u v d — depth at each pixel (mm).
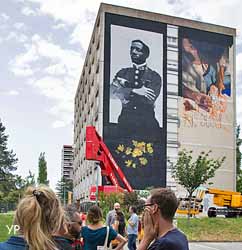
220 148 80000
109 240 7590
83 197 87000
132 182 71062
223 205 51094
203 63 80688
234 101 82500
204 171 38906
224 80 82125
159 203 4066
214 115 80250
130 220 16391
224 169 79812
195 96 79062
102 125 71500
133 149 72188
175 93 77188
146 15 77500
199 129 78500
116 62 74188
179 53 78938
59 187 138625
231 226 35438
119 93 73250
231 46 83375
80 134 102125
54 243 2971
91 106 82000
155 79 76125
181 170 39188
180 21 79688
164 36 78125
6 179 108188
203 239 31797
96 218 7586
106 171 36562
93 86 79875
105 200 32531
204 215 50156
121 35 75375
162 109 75625
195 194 49656
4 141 113000
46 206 2965
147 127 73812
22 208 2912
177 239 3930
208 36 81812
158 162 73125
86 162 83812
